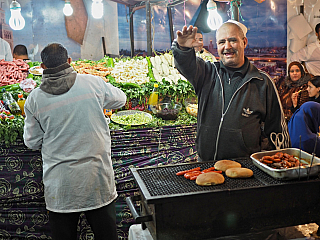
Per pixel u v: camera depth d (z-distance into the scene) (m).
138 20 6.29
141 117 3.17
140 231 1.81
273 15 5.08
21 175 2.76
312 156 1.62
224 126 2.04
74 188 2.11
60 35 6.07
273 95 2.05
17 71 3.78
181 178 1.62
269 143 2.10
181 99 3.66
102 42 6.35
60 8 5.97
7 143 2.69
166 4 5.15
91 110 2.14
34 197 2.79
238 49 1.94
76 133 2.10
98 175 2.19
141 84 3.68
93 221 2.23
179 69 2.02
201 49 4.84
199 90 2.15
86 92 2.14
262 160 1.73
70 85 2.09
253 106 2.02
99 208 2.21
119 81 3.67
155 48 6.26
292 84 4.77
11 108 3.02
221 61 2.09
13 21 3.84
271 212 1.50
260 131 2.11
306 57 4.78
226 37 1.94
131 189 2.98
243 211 1.47
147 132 3.02
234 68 2.05
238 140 2.02
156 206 1.36
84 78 2.19
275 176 1.53
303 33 4.79
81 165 2.11
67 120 2.08
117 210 2.95
